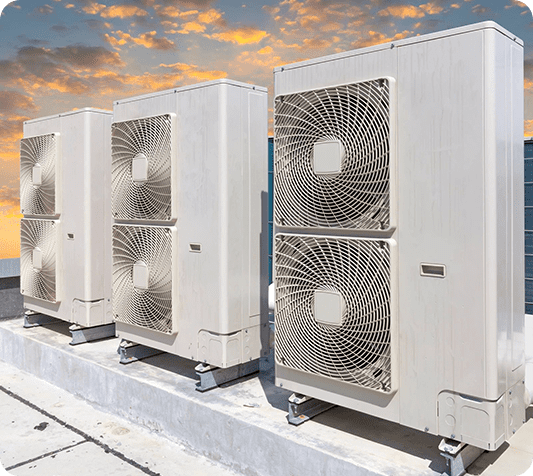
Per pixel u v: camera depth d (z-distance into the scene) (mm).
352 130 3338
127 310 4941
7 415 4863
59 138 5855
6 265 7160
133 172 4824
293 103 3648
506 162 3020
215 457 4000
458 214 2998
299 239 3646
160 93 4660
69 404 5133
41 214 6035
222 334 4262
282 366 3840
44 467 3920
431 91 3070
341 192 3404
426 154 3104
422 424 3184
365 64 3352
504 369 3043
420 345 3170
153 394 4465
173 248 4539
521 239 3230
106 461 4016
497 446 2992
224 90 4191
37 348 5816
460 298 3008
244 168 4375
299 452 3465
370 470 3127
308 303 3615
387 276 3240
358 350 3391
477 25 2893
